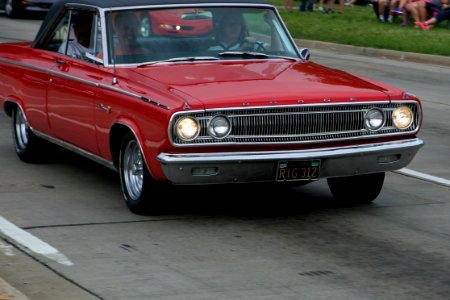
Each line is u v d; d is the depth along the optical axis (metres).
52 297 7.45
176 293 7.58
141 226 9.63
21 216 9.97
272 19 11.43
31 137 12.41
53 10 12.02
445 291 7.74
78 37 11.34
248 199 10.92
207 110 9.17
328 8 36.88
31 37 29.03
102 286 7.73
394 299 7.52
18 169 12.37
